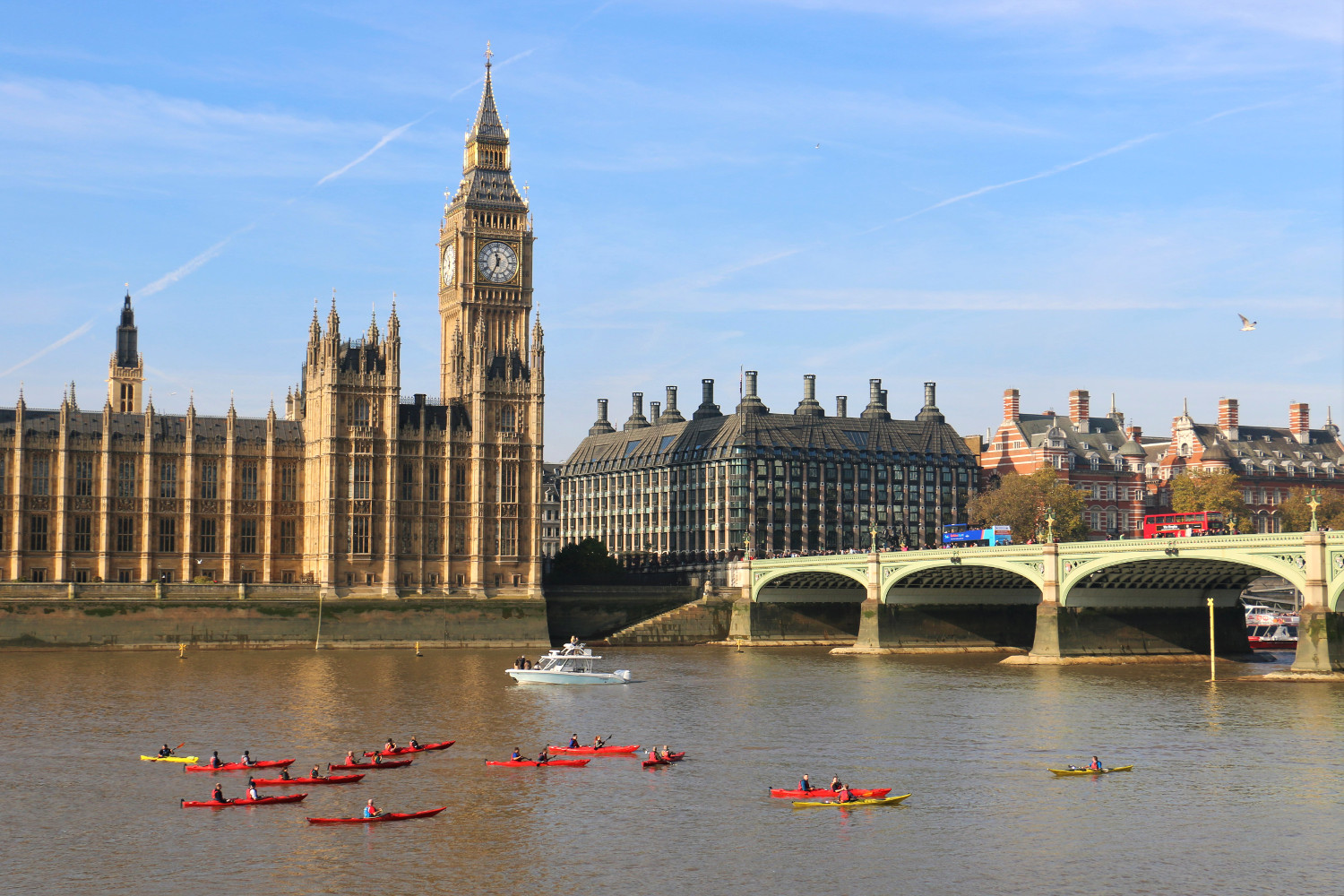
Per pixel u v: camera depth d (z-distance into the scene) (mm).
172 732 119188
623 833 85125
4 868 77438
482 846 82188
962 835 84875
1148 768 105125
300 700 140500
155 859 79125
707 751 112438
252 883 75125
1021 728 124000
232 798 93312
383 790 96500
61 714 128875
